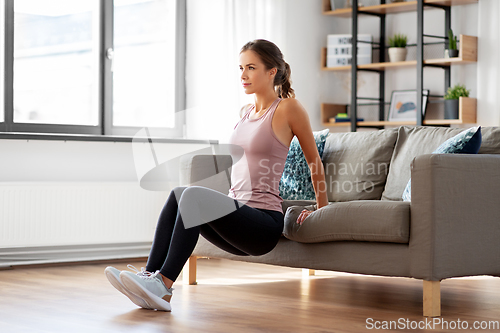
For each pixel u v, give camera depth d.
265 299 2.56
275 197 2.38
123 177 4.11
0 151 3.69
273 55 2.36
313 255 2.54
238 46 4.38
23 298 2.57
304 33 5.07
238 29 4.39
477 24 4.58
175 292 2.73
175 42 4.47
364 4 5.28
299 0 5.02
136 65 4.36
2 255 3.57
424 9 4.84
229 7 4.34
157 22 4.45
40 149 3.81
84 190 3.75
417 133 3.00
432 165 2.19
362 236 2.33
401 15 5.05
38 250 3.70
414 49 4.99
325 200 2.48
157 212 3.98
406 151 2.98
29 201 3.60
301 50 5.05
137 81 4.36
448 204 2.22
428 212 2.19
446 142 2.59
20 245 3.58
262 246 2.35
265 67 2.35
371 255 2.35
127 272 2.19
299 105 2.35
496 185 2.38
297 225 2.55
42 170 3.82
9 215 3.55
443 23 4.78
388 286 2.90
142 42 4.39
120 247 3.95
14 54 3.89
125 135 4.26
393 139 3.09
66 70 4.10
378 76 5.20
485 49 4.47
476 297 2.61
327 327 2.04
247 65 2.35
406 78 5.03
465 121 4.44
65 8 4.08
